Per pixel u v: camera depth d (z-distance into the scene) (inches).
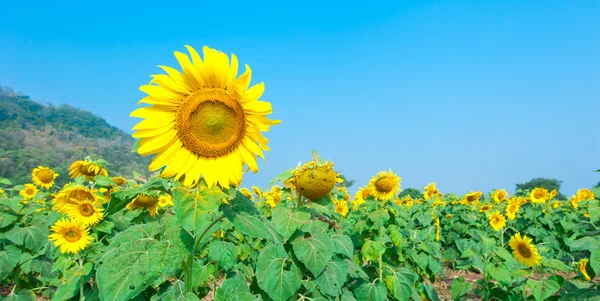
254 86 114.2
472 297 346.0
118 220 224.8
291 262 159.3
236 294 131.8
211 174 107.3
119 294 98.4
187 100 108.4
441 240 489.1
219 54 110.7
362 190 299.9
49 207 328.5
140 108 107.5
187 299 107.8
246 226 104.0
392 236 244.7
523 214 515.5
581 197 540.4
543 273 234.2
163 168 112.5
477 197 508.1
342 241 171.8
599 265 167.3
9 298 269.6
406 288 210.5
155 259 100.2
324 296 165.2
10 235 265.4
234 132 111.7
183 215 97.8
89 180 241.3
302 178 161.6
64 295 193.0
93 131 7785.4
